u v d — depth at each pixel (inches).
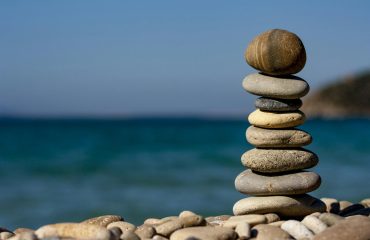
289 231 239.3
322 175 821.2
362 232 219.0
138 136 1771.7
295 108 267.3
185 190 712.4
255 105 271.3
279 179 262.7
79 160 1040.2
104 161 1026.1
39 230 226.1
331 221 244.2
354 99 5064.0
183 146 1316.4
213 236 230.8
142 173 866.1
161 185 753.6
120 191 714.2
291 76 270.2
